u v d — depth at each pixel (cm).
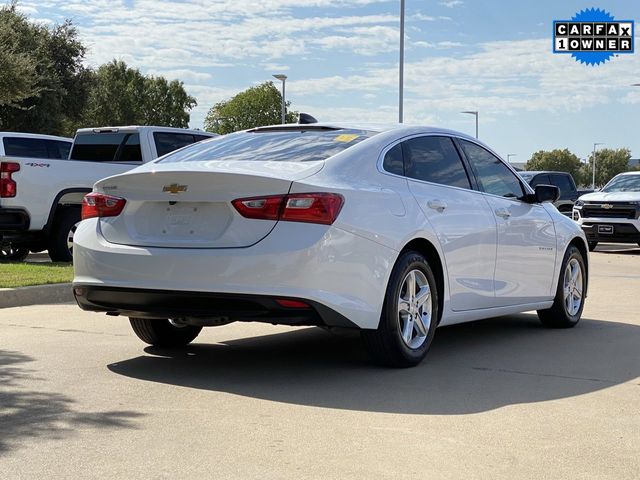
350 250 526
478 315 661
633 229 1880
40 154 1395
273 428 430
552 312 776
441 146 654
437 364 599
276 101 8300
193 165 557
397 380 543
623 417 458
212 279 513
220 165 552
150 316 548
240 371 567
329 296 515
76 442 402
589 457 388
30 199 1178
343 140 592
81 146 1323
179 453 387
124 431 421
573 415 461
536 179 2672
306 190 515
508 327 790
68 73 3750
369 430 428
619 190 2012
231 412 460
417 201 591
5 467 366
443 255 606
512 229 695
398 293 564
